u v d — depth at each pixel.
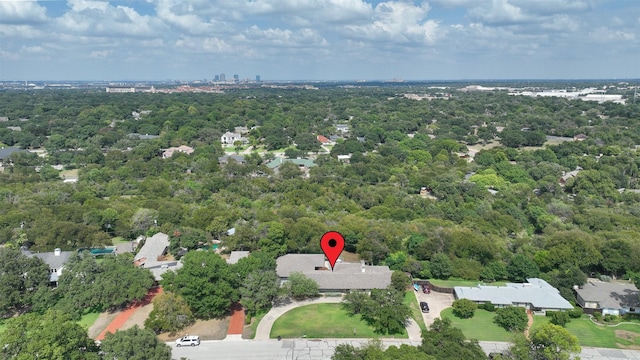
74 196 141.62
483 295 88.81
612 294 89.44
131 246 112.75
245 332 78.25
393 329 78.12
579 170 190.38
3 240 110.00
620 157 191.38
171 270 89.94
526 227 132.00
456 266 100.94
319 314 84.25
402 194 150.38
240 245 108.00
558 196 158.00
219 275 83.06
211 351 72.75
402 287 90.44
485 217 128.75
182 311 77.94
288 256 100.62
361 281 91.44
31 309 84.44
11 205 129.00
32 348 57.56
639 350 74.81
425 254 104.31
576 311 85.25
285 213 123.75
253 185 160.00
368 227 113.00
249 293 81.75
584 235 107.94
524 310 81.44
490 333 78.75
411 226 116.12
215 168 183.00
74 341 60.72
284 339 76.25
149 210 123.44
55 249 101.44
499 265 99.88
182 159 192.50
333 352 72.56
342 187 158.25
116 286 82.69
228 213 122.25
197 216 119.94
